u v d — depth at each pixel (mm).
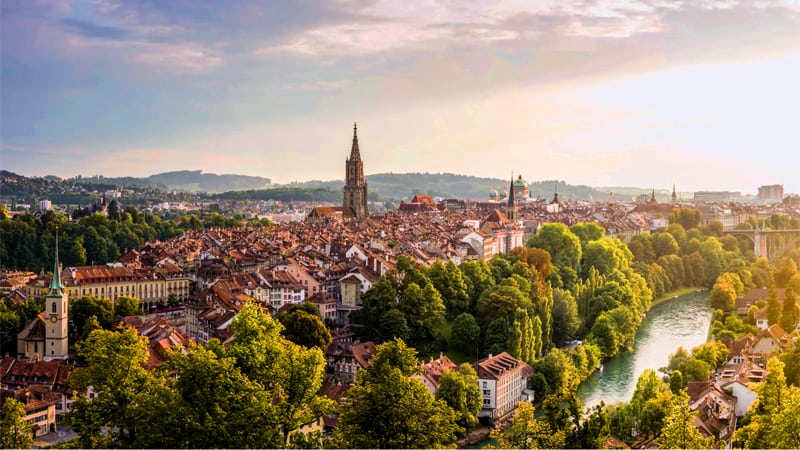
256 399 175250
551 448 180500
